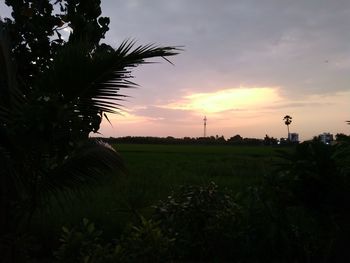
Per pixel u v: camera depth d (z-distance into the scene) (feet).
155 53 13.98
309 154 12.59
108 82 14.28
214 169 67.72
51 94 12.82
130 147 231.71
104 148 15.03
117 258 12.88
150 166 77.20
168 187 39.47
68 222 20.71
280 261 15.70
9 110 13.61
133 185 39.14
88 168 14.65
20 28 19.04
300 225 14.24
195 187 18.95
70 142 13.14
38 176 14.11
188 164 83.76
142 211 19.90
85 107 14.55
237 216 17.16
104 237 19.97
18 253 14.30
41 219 19.63
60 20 19.42
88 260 12.62
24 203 13.61
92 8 19.83
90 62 13.82
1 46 14.69
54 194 14.76
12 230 14.42
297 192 12.66
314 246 14.90
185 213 17.80
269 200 14.01
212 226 17.29
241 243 16.46
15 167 13.56
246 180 47.52
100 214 22.77
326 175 12.24
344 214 12.07
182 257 17.78
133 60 13.98
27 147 12.76
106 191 32.12
